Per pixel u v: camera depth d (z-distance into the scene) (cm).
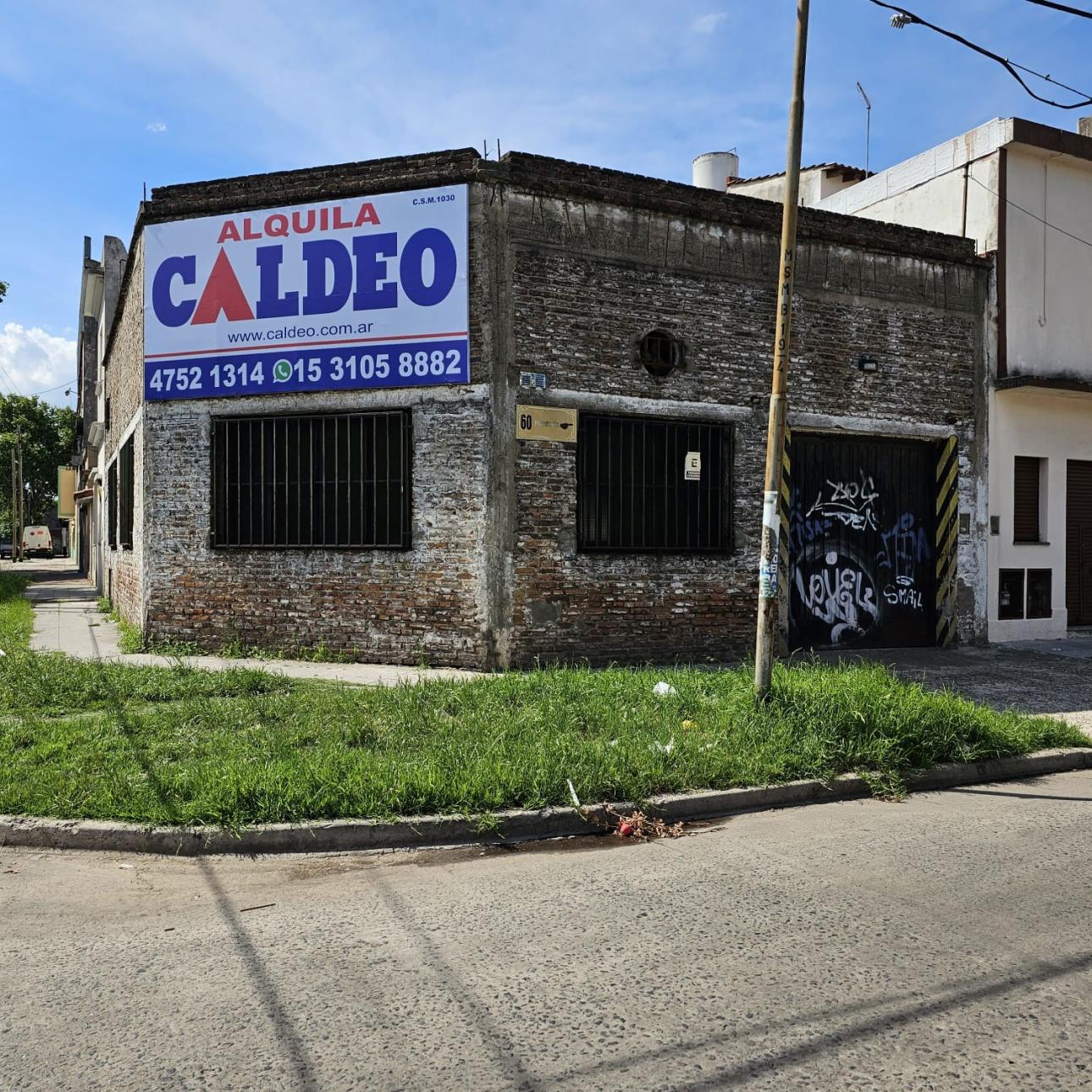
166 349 1185
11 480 6975
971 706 839
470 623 1078
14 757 655
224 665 1091
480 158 1089
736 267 1215
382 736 719
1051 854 530
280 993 354
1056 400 1485
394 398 1107
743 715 759
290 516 1154
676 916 433
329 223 1122
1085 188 1519
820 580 1307
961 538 1394
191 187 1177
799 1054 309
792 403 1259
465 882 485
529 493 1091
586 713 786
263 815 551
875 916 432
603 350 1131
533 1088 289
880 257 1330
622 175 1155
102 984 363
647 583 1157
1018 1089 289
